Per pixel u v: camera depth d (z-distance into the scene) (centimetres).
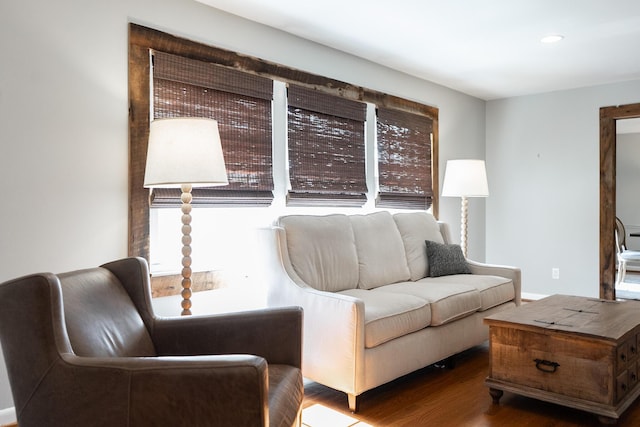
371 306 276
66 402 138
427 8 329
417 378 312
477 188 460
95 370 137
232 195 331
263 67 353
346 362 254
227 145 329
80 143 262
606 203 526
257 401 133
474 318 346
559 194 557
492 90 560
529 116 577
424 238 414
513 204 589
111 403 136
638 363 265
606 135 527
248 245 353
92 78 267
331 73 409
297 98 377
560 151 557
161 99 296
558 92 557
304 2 320
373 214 388
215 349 193
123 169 280
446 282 363
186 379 135
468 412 259
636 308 298
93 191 268
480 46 408
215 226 337
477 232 596
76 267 260
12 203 239
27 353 141
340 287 330
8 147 237
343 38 387
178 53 304
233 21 337
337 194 414
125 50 281
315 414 256
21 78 241
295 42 379
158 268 308
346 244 344
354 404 257
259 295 357
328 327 263
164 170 238
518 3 322
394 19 349
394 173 471
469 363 344
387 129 464
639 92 507
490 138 606
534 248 574
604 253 526
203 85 314
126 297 193
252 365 134
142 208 286
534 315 279
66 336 146
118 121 278
